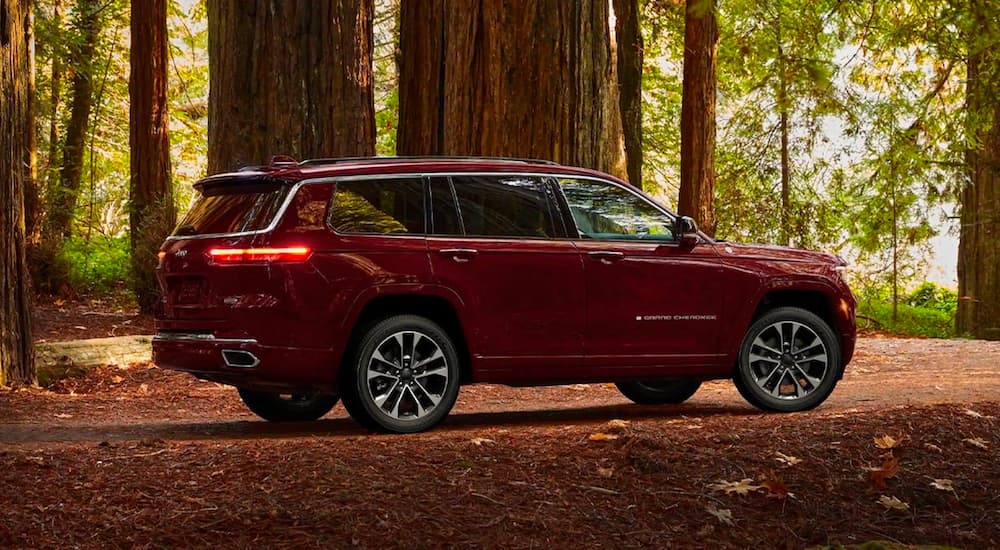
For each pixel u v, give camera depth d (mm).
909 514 6066
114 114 32062
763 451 6652
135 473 5914
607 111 11703
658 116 28984
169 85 33438
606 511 5746
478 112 11555
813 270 9000
